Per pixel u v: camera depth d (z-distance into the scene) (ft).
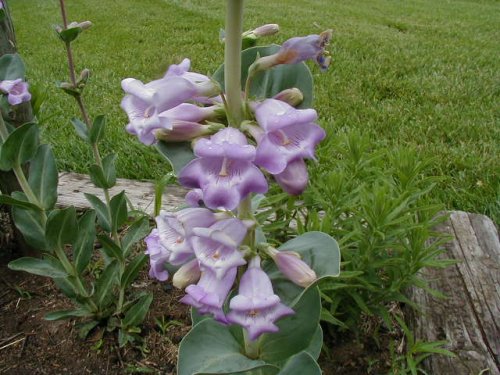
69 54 1.07
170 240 0.74
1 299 1.29
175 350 1.17
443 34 4.16
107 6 4.75
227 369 0.82
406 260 1.10
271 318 0.68
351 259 1.13
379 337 1.19
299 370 0.87
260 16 4.36
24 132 1.00
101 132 1.13
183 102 0.69
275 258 0.74
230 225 0.70
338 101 2.47
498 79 2.89
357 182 1.32
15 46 1.23
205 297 0.67
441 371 1.10
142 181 1.75
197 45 3.42
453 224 1.50
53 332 1.21
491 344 1.15
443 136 2.15
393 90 2.67
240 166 0.63
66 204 1.60
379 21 4.59
